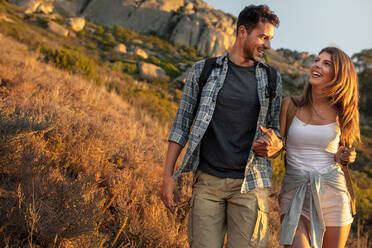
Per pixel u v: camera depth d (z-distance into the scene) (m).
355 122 2.21
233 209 1.93
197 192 1.97
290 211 2.07
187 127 2.05
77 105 5.77
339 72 2.13
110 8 63.53
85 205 2.07
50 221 1.83
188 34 60.22
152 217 2.73
